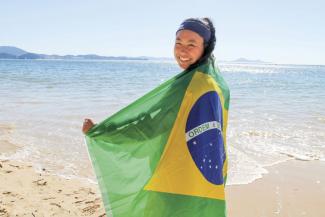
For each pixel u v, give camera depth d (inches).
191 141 83.0
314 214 196.4
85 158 280.5
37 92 746.8
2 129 365.1
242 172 259.3
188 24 87.0
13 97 638.5
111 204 94.3
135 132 90.8
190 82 85.2
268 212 197.2
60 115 456.1
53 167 257.3
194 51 87.3
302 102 682.2
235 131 390.6
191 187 84.0
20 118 427.5
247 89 1029.2
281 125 431.8
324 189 229.6
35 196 199.5
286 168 270.7
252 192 223.3
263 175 254.1
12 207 182.7
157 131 87.7
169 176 86.0
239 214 193.8
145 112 90.0
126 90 848.3
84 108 522.3
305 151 319.6
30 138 334.3
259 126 421.7
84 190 212.7
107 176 95.4
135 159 91.8
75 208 187.6
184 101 84.4
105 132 93.9
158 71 2596.0
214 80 88.0
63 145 314.7
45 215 177.8
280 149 324.2
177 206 85.6
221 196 83.8
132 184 92.3
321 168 272.4
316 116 504.7
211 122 82.9
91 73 1959.9
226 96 92.9
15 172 235.6
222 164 85.1
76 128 381.1
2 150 293.3
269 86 1193.4
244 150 317.4
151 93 90.7
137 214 91.8
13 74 1568.7
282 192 224.1
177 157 84.8
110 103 587.8
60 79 1274.6
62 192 208.1
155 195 88.6
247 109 565.9
